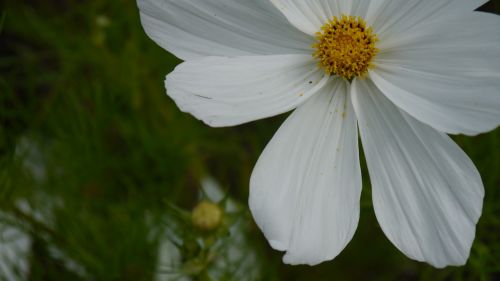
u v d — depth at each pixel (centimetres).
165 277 30
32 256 30
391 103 23
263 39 23
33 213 30
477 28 22
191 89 22
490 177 28
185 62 23
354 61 23
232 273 29
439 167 22
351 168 23
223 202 26
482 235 29
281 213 22
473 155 29
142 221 30
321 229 22
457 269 29
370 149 23
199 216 25
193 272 26
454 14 22
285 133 23
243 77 23
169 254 30
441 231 22
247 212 28
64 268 31
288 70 23
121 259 30
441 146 22
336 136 23
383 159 23
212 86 23
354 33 23
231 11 23
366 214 29
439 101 22
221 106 22
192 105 22
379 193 23
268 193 22
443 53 22
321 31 23
